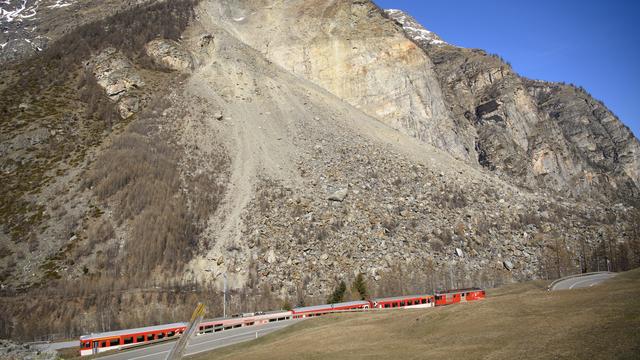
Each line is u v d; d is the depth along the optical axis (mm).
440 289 97375
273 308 86938
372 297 90250
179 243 100500
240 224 108562
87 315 81188
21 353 57094
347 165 136125
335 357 41625
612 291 45781
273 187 121750
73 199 106125
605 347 30859
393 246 106188
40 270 89375
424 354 38125
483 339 38875
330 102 177000
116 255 94625
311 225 107688
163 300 87375
